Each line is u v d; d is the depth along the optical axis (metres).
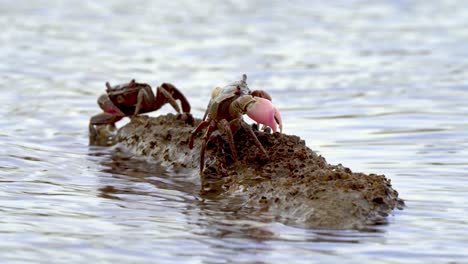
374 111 55.19
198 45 82.19
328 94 61.19
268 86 64.31
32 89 61.50
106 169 40.31
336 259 28.09
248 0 112.12
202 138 39.69
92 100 58.47
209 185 36.72
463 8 104.62
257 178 35.72
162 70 70.38
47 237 30.11
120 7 105.88
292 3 109.56
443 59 75.00
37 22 93.75
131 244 29.48
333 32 90.38
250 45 82.44
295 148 37.16
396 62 74.06
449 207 33.50
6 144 44.84
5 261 27.83
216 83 65.25
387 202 32.66
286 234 30.28
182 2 110.56
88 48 79.75
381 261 27.97
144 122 44.88
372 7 106.62
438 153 43.44
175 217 32.56
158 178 38.50
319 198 32.22
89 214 32.97
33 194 35.69
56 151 44.03
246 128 36.72
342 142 46.34
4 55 74.75
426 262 27.91
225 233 30.56
